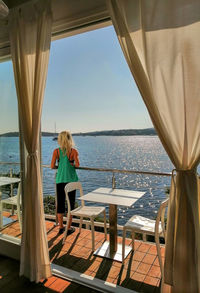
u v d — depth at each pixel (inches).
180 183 60.5
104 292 78.7
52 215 151.0
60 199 128.3
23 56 87.1
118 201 98.3
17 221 104.4
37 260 83.5
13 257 102.7
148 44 63.1
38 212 85.1
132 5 66.6
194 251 58.2
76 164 125.6
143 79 64.8
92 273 90.4
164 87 62.4
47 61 84.4
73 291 79.9
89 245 114.9
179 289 59.6
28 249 86.5
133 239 108.1
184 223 59.4
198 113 58.4
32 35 87.0
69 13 84.9
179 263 59.7
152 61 63.1
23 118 88.3
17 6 88.8
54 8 88.5
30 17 86.8
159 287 81.4
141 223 97.5
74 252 107.9
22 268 87.0
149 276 88.0
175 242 60.6
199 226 60.0
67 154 124.6
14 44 89.2
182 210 59.7
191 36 58.3
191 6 58.1
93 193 111.2
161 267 81.9
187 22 58.7
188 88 59.1
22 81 87.6
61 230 130.0
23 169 102.1
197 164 59.7
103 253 104.8
